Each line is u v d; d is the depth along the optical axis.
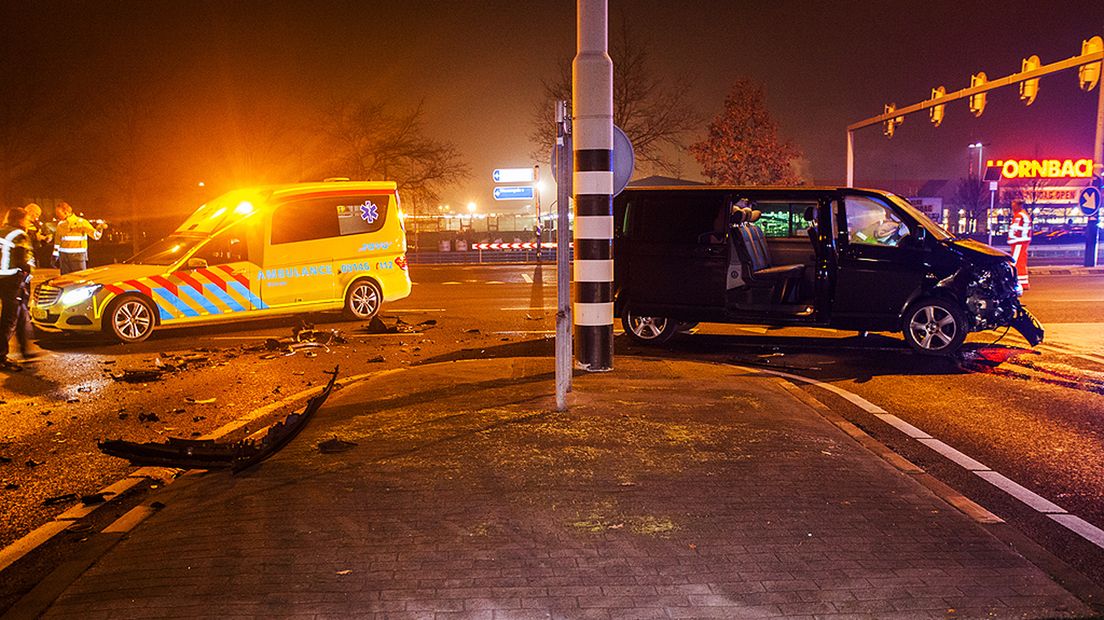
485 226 51.69
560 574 3.50
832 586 3.39
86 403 7.82
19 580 3.92
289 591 3.36
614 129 6.87
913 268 9.91
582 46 6.71
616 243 10.98
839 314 10.22
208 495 4.54
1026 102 21.22
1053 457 5.77
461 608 3.21
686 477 4.73
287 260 12.98
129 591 3.38
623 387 7.18
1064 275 23.58
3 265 9.80
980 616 3.16
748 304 10.76
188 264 12.16
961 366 9.38
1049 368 9.23
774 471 4.86
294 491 4.54
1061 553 4.07
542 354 10.30
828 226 10.16
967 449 5.97
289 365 9.80
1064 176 62.31
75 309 11.38
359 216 13.73
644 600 3.28
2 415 7.34
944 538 3.89
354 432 5.73
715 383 7.42
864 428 6.57
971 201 58.56
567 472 4.80
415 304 16.45
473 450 5.23
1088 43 18.92
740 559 3.64
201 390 8.41
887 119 28.73
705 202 10.56
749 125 38.53
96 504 4.98
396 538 3.88
